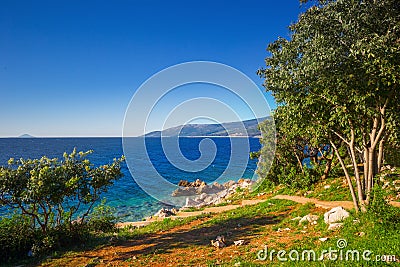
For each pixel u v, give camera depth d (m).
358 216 10.66
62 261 10.47
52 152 82.38
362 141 11.73
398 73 8.58
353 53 8.87
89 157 54.69
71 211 12.50
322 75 9.68
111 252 11.38
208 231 14.05
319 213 13.77
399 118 9.69
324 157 20.17
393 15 9.27
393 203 12.03
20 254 11.41
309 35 10.40
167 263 9.80
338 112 9.72
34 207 11.71
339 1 9.38
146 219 21.34
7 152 83.50
